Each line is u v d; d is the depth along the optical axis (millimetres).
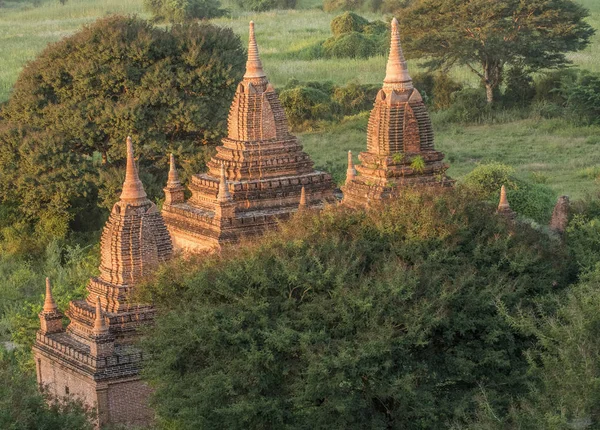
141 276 68500
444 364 60688
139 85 111500
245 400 57562
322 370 56062
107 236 69438
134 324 67938
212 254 65688
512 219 72750
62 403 63750
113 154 110062
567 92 146875
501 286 62562
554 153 130375
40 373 71500
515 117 148250
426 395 58125
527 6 151000
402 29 157750
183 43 113625
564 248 68688
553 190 109312
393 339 57812
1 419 52969
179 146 110188
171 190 83062
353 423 58375
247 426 57875
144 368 62875
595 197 91625
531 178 116875
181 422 59719
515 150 132500
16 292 97875
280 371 58750
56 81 112750
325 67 184250
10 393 54688
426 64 157125
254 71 81500
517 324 58719
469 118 150000
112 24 113688
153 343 61156
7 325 90375
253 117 80938
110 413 66312
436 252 63156
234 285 60844
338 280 59969
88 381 66125
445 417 58781
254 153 80562
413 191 67188
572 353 53969
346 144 139375
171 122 110812
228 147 81875
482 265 64750
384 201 67625
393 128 72062
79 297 88250
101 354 66188
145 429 64938
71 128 110000
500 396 59469
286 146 81500
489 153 131250
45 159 109375
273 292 61438
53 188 109562
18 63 190625
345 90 157500
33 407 55969
